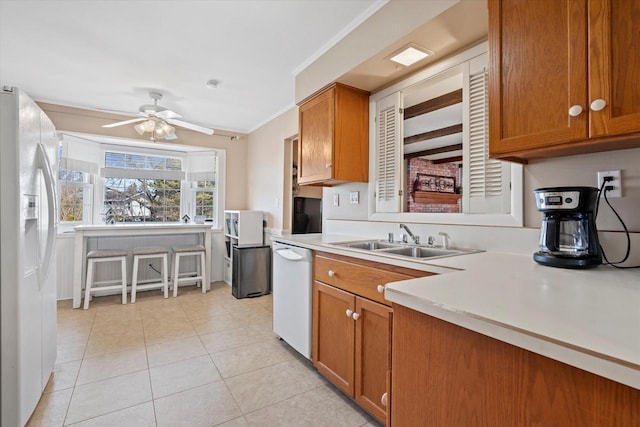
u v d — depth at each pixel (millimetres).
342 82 2281
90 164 3891
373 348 1549
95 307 3359
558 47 1062
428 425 758
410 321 809
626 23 918
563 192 1164
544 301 731
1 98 1372
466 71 1780
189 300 3658
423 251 1886
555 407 551
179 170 4598
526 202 1516
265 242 4188
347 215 2676
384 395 1411
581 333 545
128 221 4211
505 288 850
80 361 2143
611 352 476
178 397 1750
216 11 1912
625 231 1177
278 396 1775
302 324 2113
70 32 2135
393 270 1452
